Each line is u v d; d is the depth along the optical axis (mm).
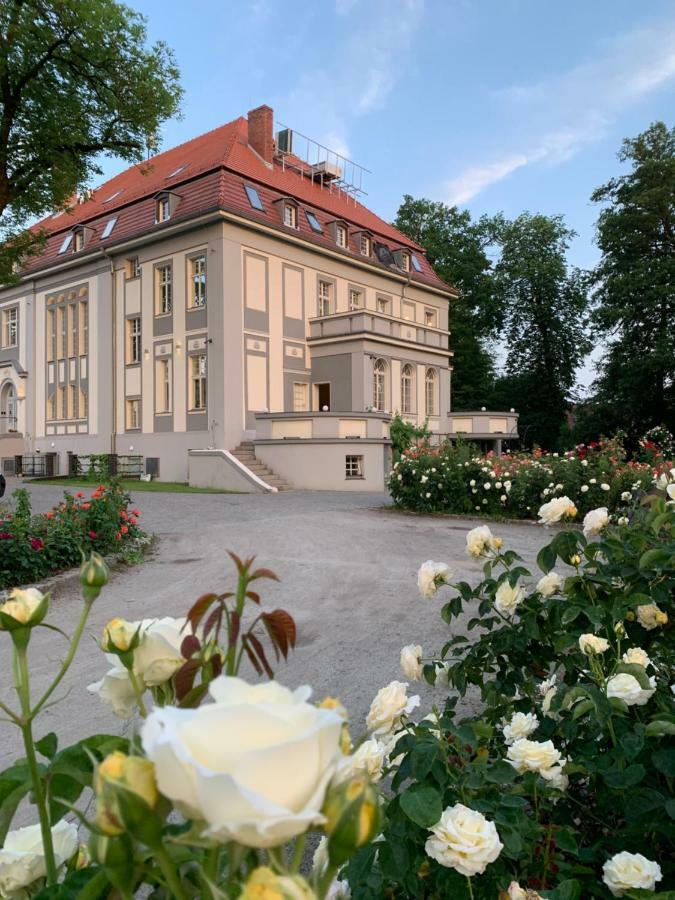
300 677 4707
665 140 32531
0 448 32406
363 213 34562
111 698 986
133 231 26797
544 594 2527
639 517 3057
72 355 30422
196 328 24734
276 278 25969
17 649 875
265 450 22828
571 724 1939
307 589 7602
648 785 1899
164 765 502
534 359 43062
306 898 479
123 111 11602
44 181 11695
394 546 10367
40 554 8133
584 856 1729
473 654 2525
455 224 42625
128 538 10234
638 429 34094
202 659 939
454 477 14359
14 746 3801
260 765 486
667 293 31000
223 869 844
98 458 25969
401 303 33469
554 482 13266
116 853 595
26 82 10664
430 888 1583
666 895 1303
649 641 2377
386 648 5336
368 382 25844
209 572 8531
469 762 1911
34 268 31484
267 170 28609
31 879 911
